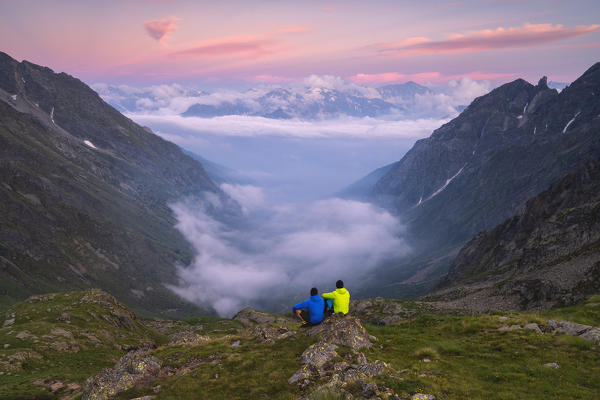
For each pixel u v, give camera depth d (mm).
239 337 27141
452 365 19281
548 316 30734
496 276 118562
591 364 18297
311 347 20906
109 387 20891
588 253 78750
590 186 159875
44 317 72625
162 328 121312
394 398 15188
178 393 19031
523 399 15031
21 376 40562
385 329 29703
